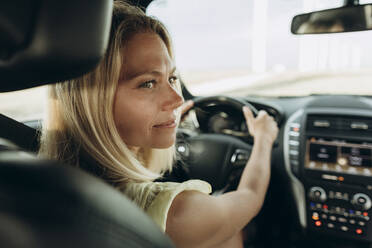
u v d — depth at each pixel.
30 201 0.30
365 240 1.64
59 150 0.71
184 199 0.68
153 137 0.73
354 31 1.42
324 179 1.66
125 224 0.36
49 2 0.32
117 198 0.39
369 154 1.59
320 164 1.67
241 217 0.86
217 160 1.58
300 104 1.80
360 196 1.61
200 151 1.60
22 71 0.34
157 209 0.64
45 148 0.76
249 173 1.11
